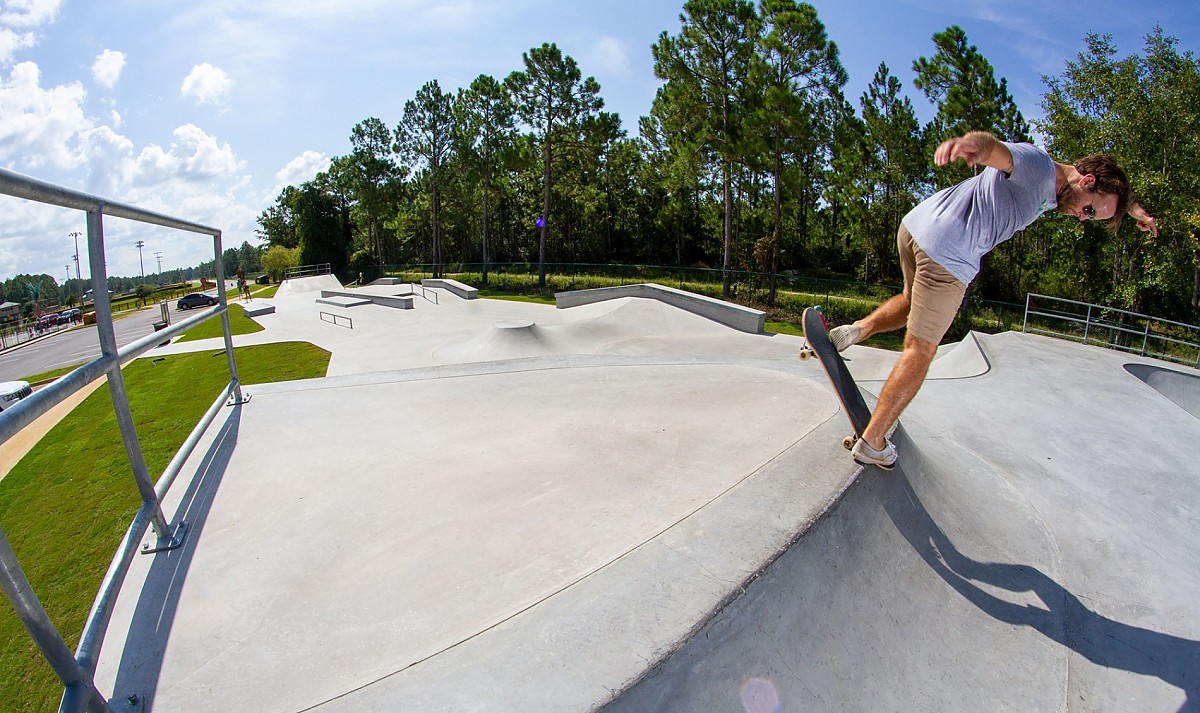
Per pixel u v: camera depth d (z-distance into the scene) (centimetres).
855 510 274
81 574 691
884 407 282
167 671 190
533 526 260
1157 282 2077
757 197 4084
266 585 230
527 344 1491
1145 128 2036
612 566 220
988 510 376
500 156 3541
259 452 345
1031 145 248
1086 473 451
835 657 223
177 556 250
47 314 5166
